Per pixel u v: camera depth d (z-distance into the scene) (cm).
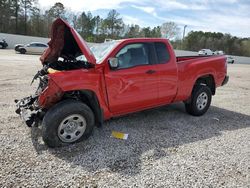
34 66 1429
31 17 5344
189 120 551
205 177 321
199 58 579
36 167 325
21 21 5269
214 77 601
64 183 295
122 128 479
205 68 573
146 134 455
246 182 315
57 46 414
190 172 331
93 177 310
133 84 439
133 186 295
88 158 356
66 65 447
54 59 439
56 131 369
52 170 320
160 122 526
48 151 369
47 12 5322
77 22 5962
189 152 390
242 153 395
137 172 326
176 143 422
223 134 477
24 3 5206
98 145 398
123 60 433
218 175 327
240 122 564
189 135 462
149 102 478
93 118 406
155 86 473
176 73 504
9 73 1098
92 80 391
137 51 452
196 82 585
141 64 454
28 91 746
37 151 367
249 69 2688
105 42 483
